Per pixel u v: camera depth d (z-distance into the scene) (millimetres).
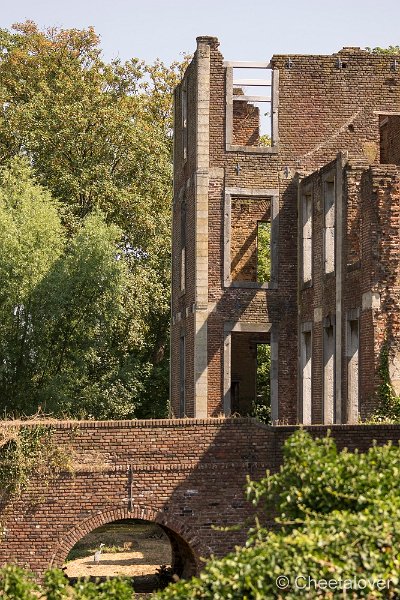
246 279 48938
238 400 50938
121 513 33281
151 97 65875
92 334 53594
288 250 46156
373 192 37438
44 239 52094
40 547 33062
